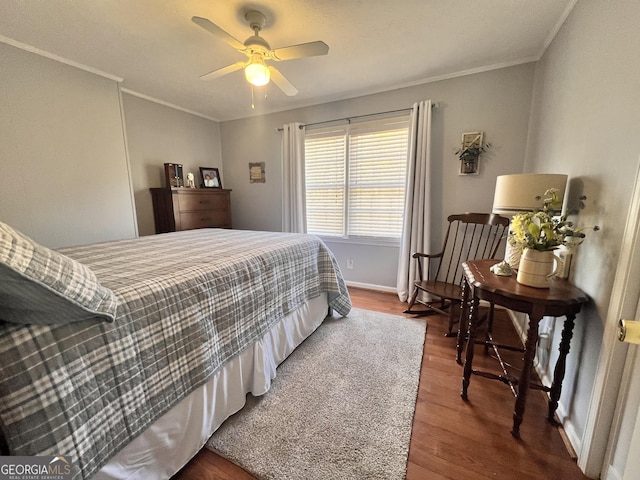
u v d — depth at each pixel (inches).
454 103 106.9
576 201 57.9
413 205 115.1
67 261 30.2
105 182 106.3
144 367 38.1
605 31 49.9
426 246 113.7
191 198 133.6
